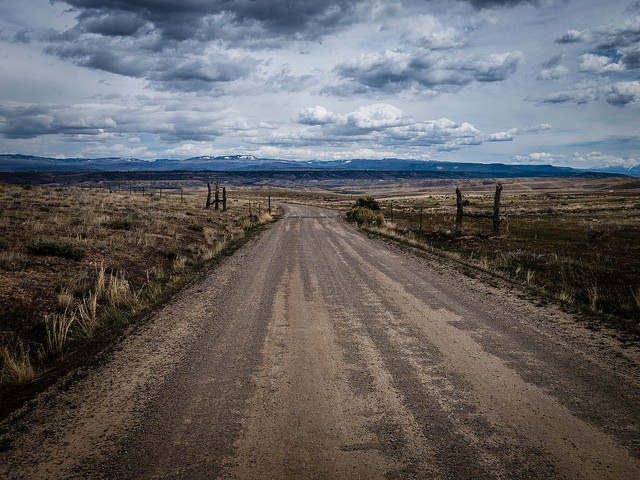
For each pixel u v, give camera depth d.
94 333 6.41
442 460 3.11
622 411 3.75
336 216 40.56
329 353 5.36
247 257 14.12
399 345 5.61
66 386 4.52
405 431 3.51
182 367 4.97
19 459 3.21
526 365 4.83
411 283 9.77
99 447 3.36
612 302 7.75
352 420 3.70
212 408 3.96
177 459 3.17
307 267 12.09
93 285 8.71
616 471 2.93
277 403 4.04
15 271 8.45
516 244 17.22
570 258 13.15
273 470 3.02
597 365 4.78
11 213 16.41
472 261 12.88
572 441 3.31
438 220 33.03
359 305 7.80
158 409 3.96
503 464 3.04
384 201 90.62
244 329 6.41
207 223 25.44
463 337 5.88
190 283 9.95
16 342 5.75
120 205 26.81
